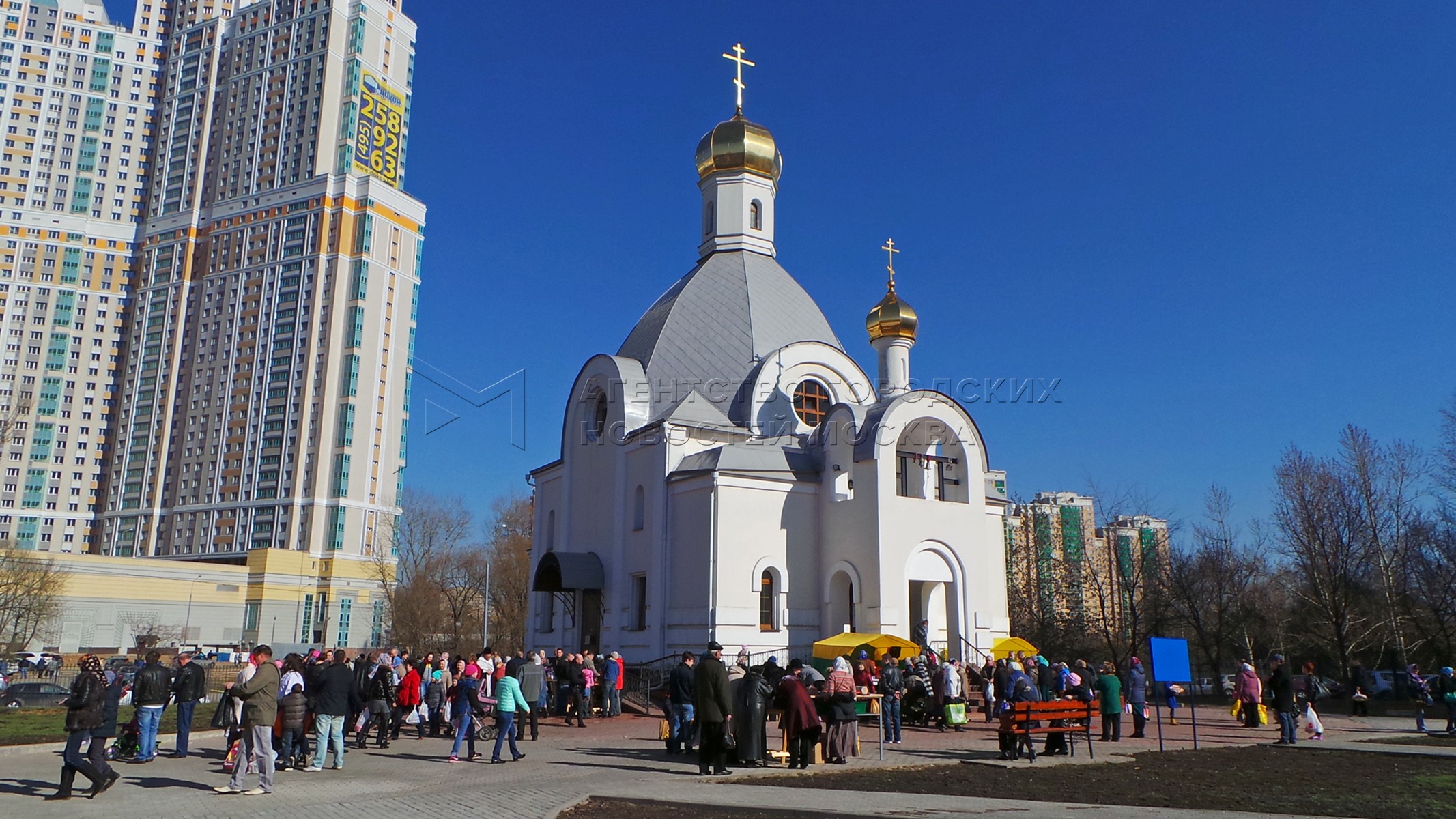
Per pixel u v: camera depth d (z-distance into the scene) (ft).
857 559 109.29
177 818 41.42
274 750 55.83
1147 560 189.57
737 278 137.69
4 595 229.04
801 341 129.80
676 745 66.64
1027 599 196.54
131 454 381.60
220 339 373.40
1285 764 61.57
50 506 381.19
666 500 115.55
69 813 43.24
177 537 362.12
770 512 112.68
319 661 76.07
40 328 393.70
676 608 112.16
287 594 315.17
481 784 51.80
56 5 432.66
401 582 255.29
